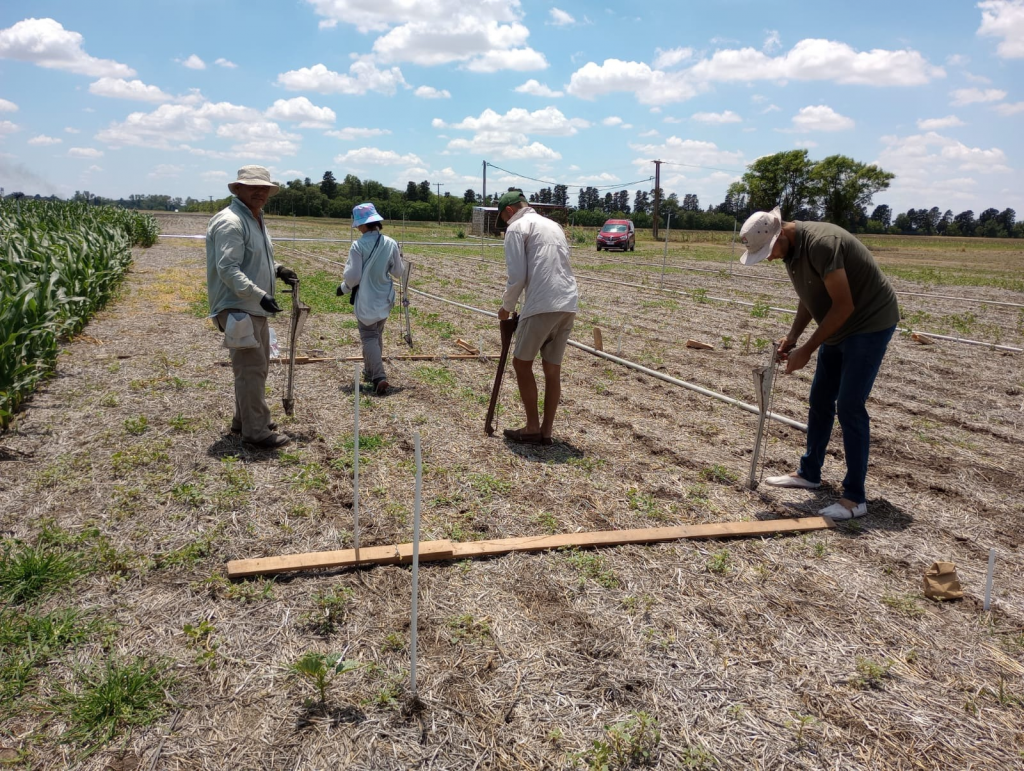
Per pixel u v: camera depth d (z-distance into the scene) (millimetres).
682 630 3330
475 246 38906
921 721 2785
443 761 2504
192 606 3357
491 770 2473
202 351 8750
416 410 6645
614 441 6070
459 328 11281
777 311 14484
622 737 2572
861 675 3043
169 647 3045
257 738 2570
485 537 4203
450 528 4254
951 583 3684
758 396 4891
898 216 139000
